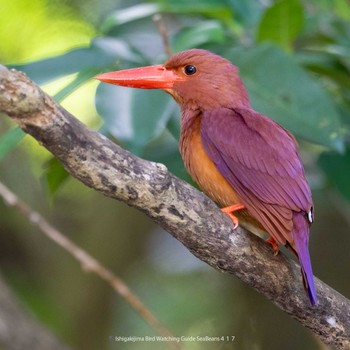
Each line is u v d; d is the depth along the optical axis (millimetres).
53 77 8422
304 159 11203
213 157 7977
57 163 8891
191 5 9695
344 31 10172
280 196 7691
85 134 6258
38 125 6000
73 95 14039
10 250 13320
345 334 7672
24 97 5832
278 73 8617
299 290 7469
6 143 7789
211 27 9445
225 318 13148
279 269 7387
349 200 9430
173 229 6977
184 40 9383
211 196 8211
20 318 11641
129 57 8875
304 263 7281
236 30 9992
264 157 7863
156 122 8156
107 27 9586
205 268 13586
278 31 9461
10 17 13594
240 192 7820
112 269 13430
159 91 8422
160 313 13344
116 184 6496
